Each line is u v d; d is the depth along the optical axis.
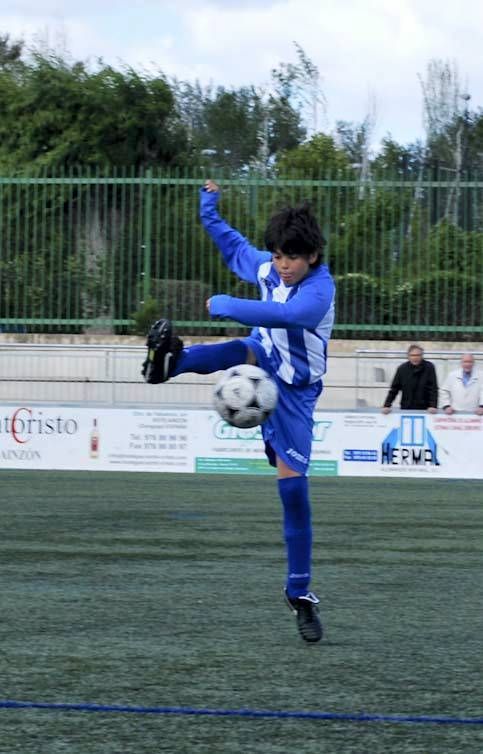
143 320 28.89
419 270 28.59
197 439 23.05
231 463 22.97
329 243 28.64
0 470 23.33
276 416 8.20
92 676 7.15
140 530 14.72
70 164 36.09
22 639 8.23
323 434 22.89
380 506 17.92
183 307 29.09
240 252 8.68
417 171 28.75
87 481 21.19
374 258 28.64
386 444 22.73
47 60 37.38
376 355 27.42
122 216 29.28
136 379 27.72
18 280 29.39
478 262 28.44
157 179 29.23
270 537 14.16
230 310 7.69
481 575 11.53
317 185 28.70
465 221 28.48
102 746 5.68
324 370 8.23
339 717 6.26
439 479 22.56
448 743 5.79
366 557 12.75
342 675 7.25
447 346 28.28
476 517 16.59
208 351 8.11
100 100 36.56
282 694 6.75
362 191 28.75
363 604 9.88
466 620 9.17
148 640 8.25
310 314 7.78
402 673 7.32
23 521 15.55
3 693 6.72
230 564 12.00
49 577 11.08
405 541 14.09
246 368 7.93
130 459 23.28
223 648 8.02
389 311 28.56
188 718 6.21
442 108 67.38
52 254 29.36
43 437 23.47
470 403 22.56
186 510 16.97
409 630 8.76
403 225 28.67
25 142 36.34
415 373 22.95
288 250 7.86
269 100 65.00
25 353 28.06
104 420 23.31
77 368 27.94
